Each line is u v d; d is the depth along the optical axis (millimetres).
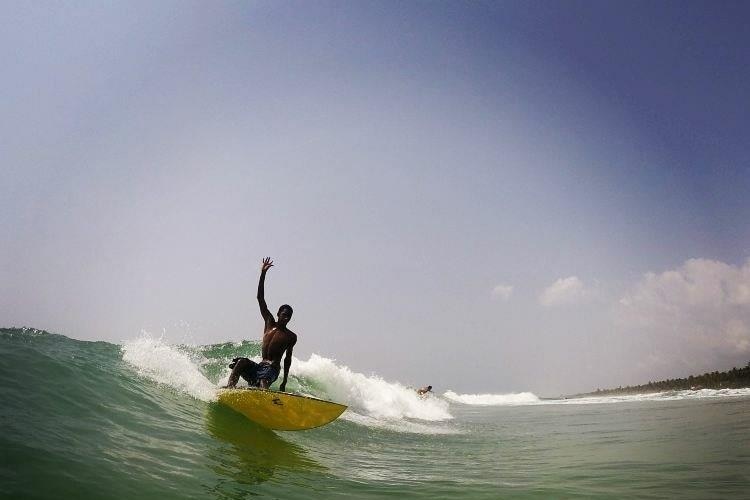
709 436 8531
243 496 3822
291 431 7273
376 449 7531
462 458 7078
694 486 4848
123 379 6348
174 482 3785
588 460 6594
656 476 5359
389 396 16312
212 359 10852
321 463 5684
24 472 3195
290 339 7617
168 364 7824
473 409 26516
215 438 5445
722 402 18188
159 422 5344
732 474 5359
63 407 4750
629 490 4734
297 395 6875
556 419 15195
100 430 4508
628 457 6715
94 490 3248
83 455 3766
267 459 5250
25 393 4727
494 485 5027
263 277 7715
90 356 7066
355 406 13781
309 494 4211
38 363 5590
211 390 7223
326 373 14211
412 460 6746
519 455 7367
